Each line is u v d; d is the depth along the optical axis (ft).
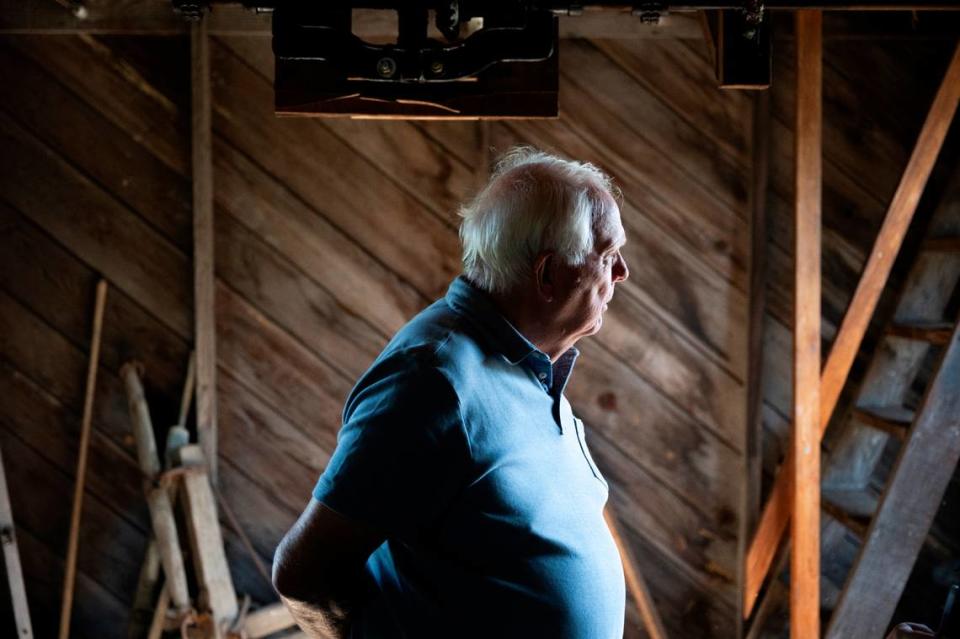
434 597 4.56
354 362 10.09
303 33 5.41
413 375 4.33
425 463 4.28
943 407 8.35
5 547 9.37
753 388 10.13
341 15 5.42
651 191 10.03
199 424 9.89
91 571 10.14
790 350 10.32
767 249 10.12
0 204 9.69
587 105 9.91
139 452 9.61
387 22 9.45
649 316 10.16
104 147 9.71
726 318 10.18
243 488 10.18
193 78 9.54
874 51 9.96
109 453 10.05
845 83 10.01
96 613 10.18
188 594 9.92
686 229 10.07
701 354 10.21
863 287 8.92
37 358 9.89
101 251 9.81
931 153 8.62
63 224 9.75
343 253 9.95
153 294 9.91
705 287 10.14
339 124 9.82
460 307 4.75
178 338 9.99
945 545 10.48
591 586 4.69
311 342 10.04
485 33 5.43
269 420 10.12
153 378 10.01
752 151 9.94
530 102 5.56
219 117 9.73
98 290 9.73
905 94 10.03
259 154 9.79
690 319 10.18
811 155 8.65
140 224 9.82
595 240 4.70
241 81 9.71
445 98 5.55
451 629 4.54
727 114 9.94
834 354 9.04
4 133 9.62
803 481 8.85
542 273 4.66
